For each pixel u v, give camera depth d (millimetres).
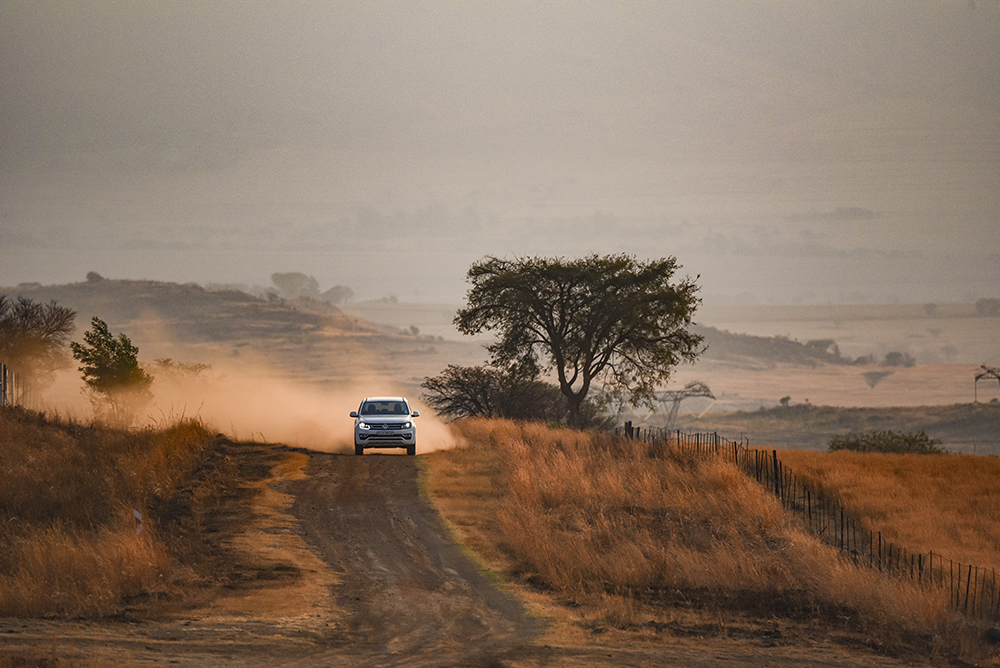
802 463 125125
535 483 83500
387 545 65812
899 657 42281
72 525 62156
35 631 39156
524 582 57406
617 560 60375
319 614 47188
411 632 44031
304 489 83312
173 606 46781
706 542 68562
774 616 50281
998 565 65438
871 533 75250
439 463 99312
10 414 98312
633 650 41219
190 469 86125
